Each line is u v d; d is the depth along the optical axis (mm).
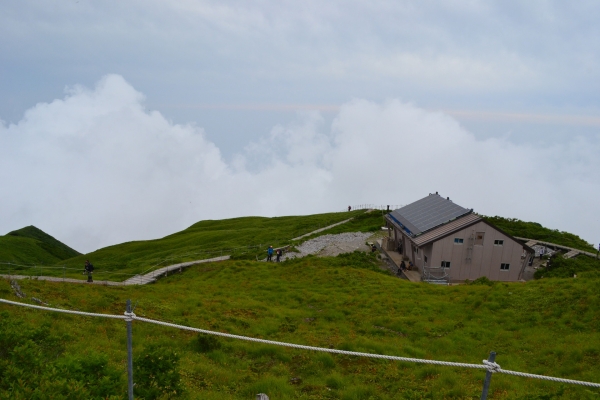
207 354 22656
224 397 16578
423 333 28406
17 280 35062
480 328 28531
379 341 26625
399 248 59188
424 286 40969
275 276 47000
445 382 19453
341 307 34656
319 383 19281
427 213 56188
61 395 9914
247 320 30078
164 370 13266
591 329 25953
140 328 25891
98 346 20172
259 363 22172
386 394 18141
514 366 21891
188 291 39812
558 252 60469
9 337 12641
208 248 72562
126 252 86062
